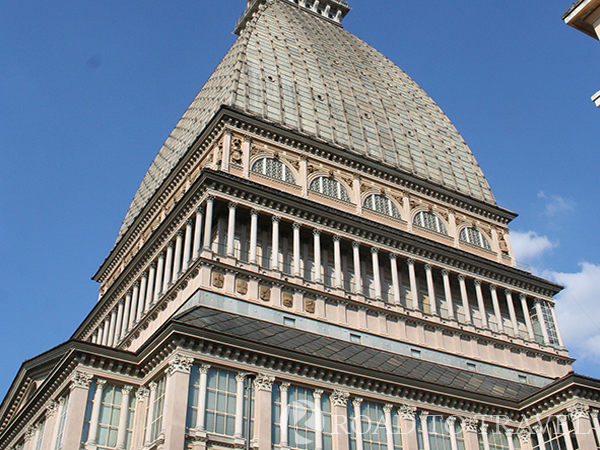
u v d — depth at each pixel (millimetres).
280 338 48688
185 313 46406
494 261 74562
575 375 51156
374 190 70812
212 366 42625
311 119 74375
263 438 41531
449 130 93500
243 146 63906
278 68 78625
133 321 64750
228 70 78062
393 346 57219
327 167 68812
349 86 85875
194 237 57844
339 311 56438
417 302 62219
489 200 84812
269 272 55125
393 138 82000
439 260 66438
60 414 45562
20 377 56469
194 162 68312
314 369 45625
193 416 40656
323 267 60562
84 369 44531
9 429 54906
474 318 66562
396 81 97000
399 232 64250
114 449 43250
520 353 65375
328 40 95688
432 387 49875
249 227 58062
